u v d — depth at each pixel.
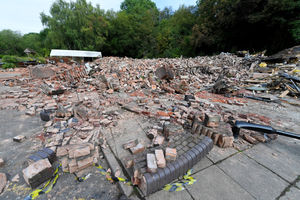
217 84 6.30
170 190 1.64
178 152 1.90
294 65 9.41
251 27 18.31
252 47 19.89
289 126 3.28
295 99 5.44
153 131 2.71
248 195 1.61
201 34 23.95
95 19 26.08
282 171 1.96
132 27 28.61
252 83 8.06
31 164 1.66
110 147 2.39
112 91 5.82
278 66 10.01
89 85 6.59
